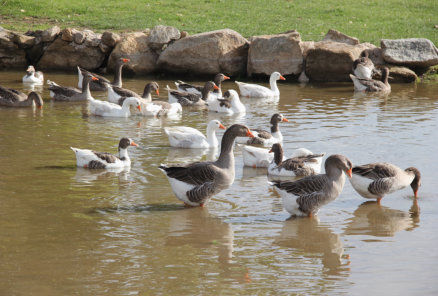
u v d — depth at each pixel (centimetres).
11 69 3262
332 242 1048
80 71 2723
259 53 3067
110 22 3688
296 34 3056
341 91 2741
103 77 2919
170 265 941
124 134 1872
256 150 1554
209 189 1190
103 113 2169
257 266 944
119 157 1540
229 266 941
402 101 2452
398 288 869
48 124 1978
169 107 2250
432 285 877
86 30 3288
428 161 1538
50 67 3278
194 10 4022
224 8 4097
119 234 1063
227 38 3105
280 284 881
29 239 1028
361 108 2295
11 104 2292
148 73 3195
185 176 1201
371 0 4419
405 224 1139
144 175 1443
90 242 1023
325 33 3544
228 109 2259
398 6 4250
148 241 1035
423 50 3062
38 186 1323
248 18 3859
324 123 2020
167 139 1833
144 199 1265
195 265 944
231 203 1258
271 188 1368
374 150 1647
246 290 859
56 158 1559
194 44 3081
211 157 1625
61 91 2459
